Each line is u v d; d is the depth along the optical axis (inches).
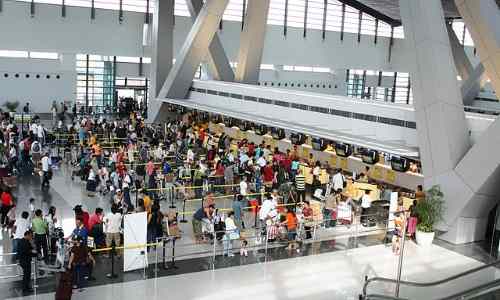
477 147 601.9
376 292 496.4
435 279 533.3
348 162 903.1
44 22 1478.8
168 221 589.0
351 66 1957.4
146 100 1705.2
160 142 1047.0
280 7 1775.3
